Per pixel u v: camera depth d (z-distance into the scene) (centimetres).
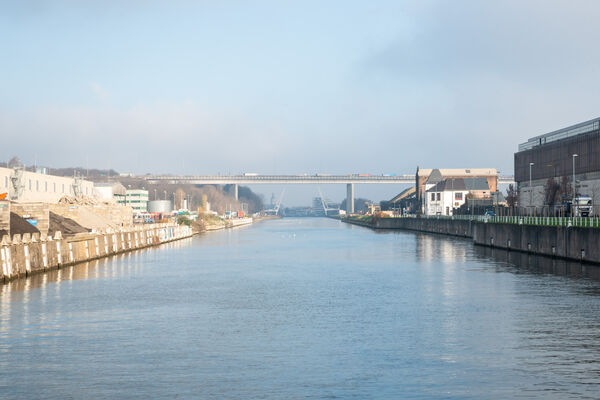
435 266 10406
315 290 7619
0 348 4669
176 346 4716
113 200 17475
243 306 6475
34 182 14538
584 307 6141
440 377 3891
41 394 3647
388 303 6556
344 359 4316
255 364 4216
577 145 15425
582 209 12356
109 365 4212
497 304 6378
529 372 3975
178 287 7969
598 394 3572
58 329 5338
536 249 11619
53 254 9756
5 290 7512
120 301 6819
